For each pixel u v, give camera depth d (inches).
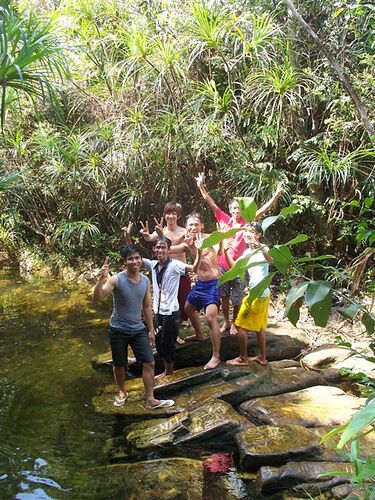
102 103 291.7
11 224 359.6
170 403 155.2
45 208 344.5
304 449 125.1
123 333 154.9
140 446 134.6
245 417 148.8
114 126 281.0
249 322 169.2
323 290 44.8
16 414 150.8
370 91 217.9
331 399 156.6
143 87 269.1
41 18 150.5
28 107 299.3
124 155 274.5
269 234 254.2
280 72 229.8
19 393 164.9
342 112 222.8
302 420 142.6
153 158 268.4
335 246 246.8
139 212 301.3
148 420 148.5
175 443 137.1
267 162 245.3
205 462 129.4
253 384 164.6
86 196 311.4
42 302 267.9
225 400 159.0
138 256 154.2
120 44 274.1
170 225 194.9
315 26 238.7
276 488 115.8
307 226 248.8
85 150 289.4
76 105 289.7
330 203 232.1
